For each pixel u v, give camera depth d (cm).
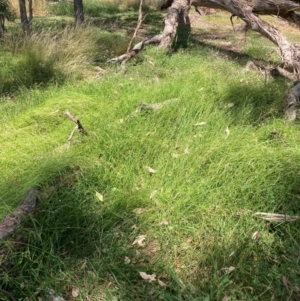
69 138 383
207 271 270
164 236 295
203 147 375
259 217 302
